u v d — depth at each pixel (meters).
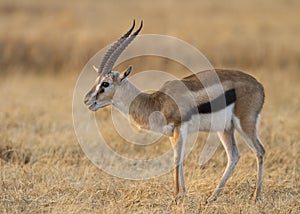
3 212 24.41
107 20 83.12
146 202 26.16
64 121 40.81
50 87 53.03
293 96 49.00
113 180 28.98
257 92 26.77
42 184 27.91
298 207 25.61
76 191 27.20
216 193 26.56
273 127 38.31
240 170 30.47
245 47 67.69
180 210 24.48
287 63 64.69
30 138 36.31
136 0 106.44
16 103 45.19
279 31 77.81
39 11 91.56
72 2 102.19
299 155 33.47
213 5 99.94
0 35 70.19
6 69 63.66
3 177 28.58
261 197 26.72
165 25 76.44
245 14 90.50
